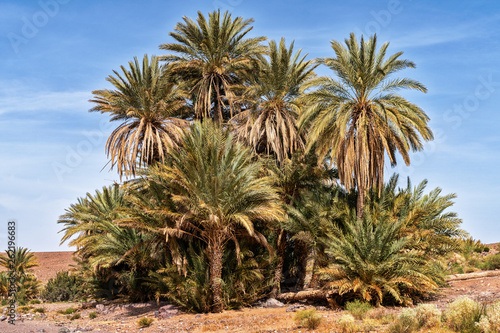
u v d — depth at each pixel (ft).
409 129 66.54
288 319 45.73
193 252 63.93
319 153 68.95
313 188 75.05
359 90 65.51
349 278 52.70
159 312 61.93
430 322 31.58
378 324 35.78
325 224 60.54
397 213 64.28
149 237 73.77
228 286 62.39
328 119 64.34
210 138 65.57
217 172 61.52
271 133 85.05
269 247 65.05
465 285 59.41
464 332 28.25
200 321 52.54
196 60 99.19
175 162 66.18
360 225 54.80
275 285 69.46
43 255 245.24
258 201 62.85
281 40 90.02
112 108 86.43
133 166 82.17
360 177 63.31
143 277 75.66
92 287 89.35
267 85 88.84
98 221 85.76
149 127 85.97
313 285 66.95
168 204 65.00
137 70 88.22
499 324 27.32
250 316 52.39
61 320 65.46
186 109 106.01
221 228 61.05
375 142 64.49
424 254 59.00
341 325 34.96
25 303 107.65
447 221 59.52
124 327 53.98
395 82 64.08
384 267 51.08
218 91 99.60
